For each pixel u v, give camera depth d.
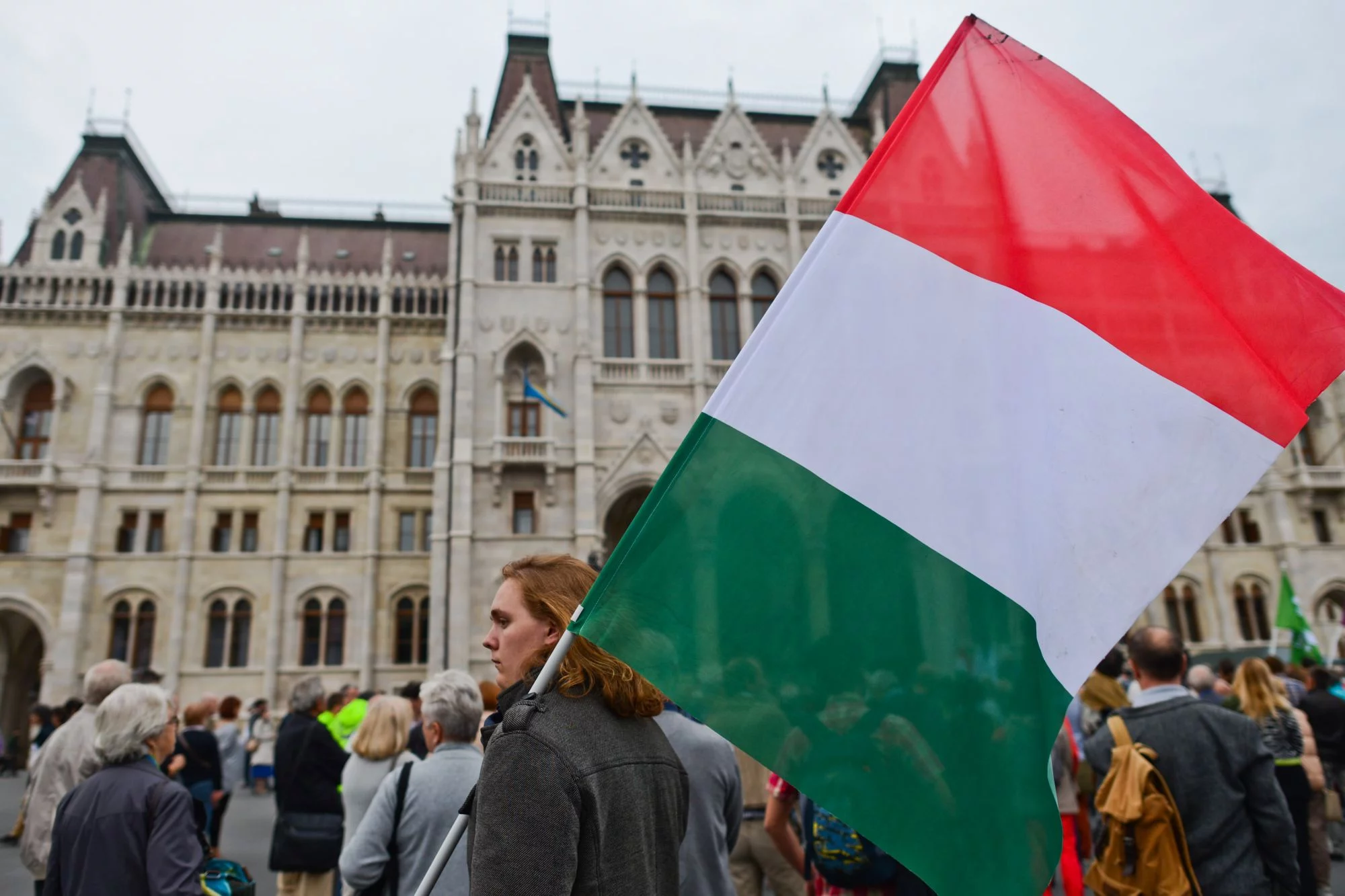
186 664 42.00
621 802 3.24
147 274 46.12
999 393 3.83
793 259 42.22
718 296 41.72
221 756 16.08
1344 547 44.09
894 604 3.59
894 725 3.45
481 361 38.91
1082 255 4.04
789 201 42.75
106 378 44.44
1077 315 3.94
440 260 52.88
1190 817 5.81
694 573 3.61
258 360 46.59
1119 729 6.26
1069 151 4.24
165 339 45.97
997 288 3.99
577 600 4.04
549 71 48.75
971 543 3.64
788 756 3.42
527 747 3.14
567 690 3.54
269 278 47.50
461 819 3.49
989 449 3.76
